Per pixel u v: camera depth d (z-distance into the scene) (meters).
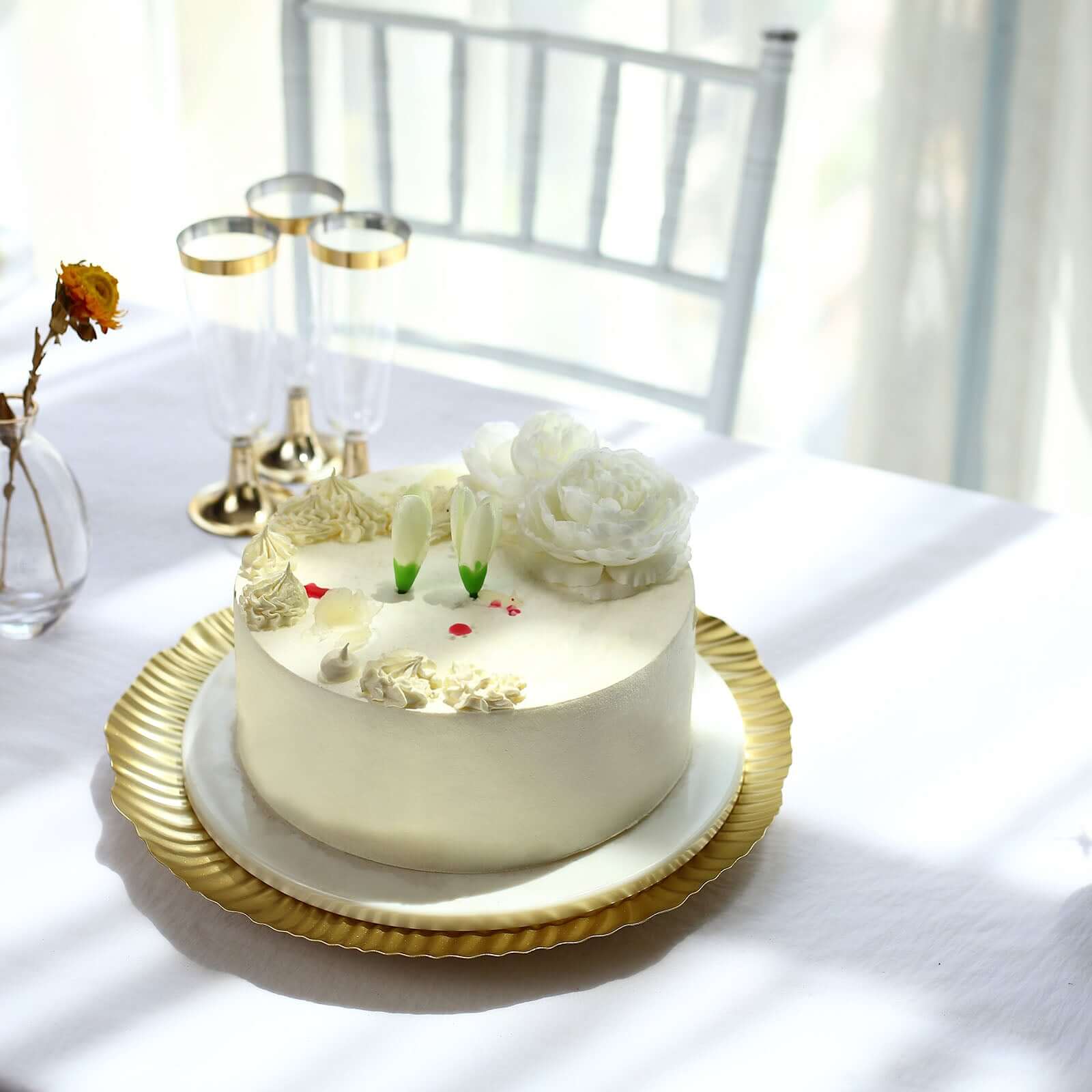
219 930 1.18
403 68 2.07
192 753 1.25
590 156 2.07
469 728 1.16
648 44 2.01
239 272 1.35
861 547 1.45
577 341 2.18
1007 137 1.95
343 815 1.19
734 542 1.46
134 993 1.15
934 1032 1.15
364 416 1.43
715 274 2.09
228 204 2.32
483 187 2.12
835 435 2.19
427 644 1.20
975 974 1.17
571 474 1.24
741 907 1.20
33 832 1.23
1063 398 2.04
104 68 2.30
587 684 1.18
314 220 1.38
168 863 1.19
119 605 1.38
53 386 1.59
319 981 1.16
